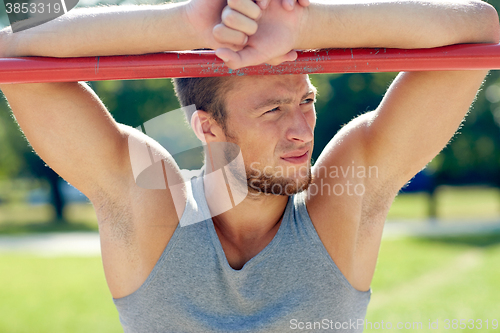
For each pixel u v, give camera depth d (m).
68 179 1.19
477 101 14.81
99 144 1.15
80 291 5.99
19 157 17.47
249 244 1.19
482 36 0.97
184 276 1.16
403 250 8.25
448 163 15.34
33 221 18.39
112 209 1.21
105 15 0.94
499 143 14.93
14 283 6.70
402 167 1.21
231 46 0.90
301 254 1.17
